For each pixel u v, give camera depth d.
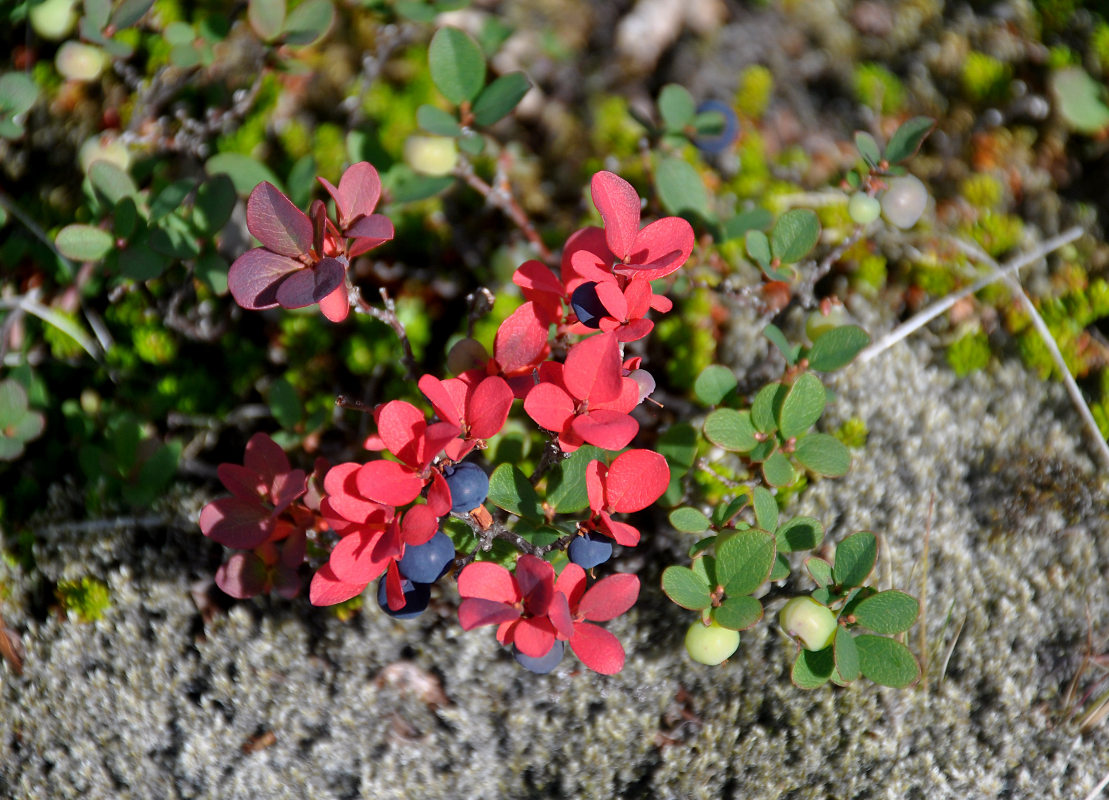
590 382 0.31
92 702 0.38
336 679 0.38
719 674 0.38
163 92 0.42
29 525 0.40
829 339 0.36
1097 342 0.42
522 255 0.41
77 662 0.39
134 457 0.38
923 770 0.37
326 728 0.38
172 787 0.38
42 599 0.39
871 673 0.34
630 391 0.32
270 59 0.41
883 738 0.37
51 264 0.41
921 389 0.41
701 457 0.39
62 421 0.41
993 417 0.41
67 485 0.40
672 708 0.38
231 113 0.42
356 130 0.40
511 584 0.32
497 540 0.35
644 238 0.32
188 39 0.41
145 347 0.41
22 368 0.39
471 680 0.38
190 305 0.41
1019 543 0.40
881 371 0.41
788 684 0.38
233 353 0.41
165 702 0.38
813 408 0.35
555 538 0.34
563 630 0.31
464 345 0.34
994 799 0.37
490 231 0.42
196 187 0.41
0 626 0.39
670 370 0.40
